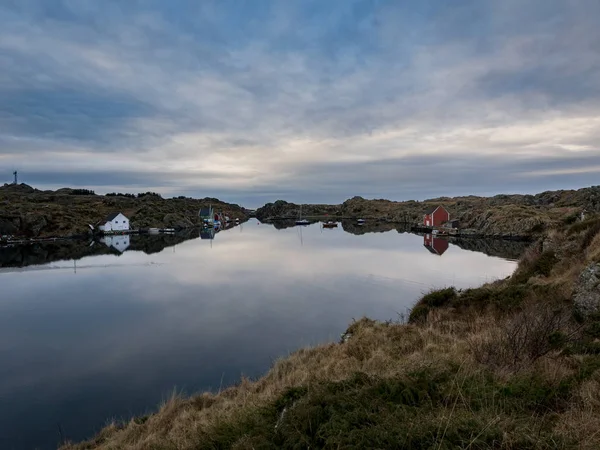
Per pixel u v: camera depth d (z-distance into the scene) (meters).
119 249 61.38
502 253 48.75
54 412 11.48
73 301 26.92
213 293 28.12
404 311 21.77
